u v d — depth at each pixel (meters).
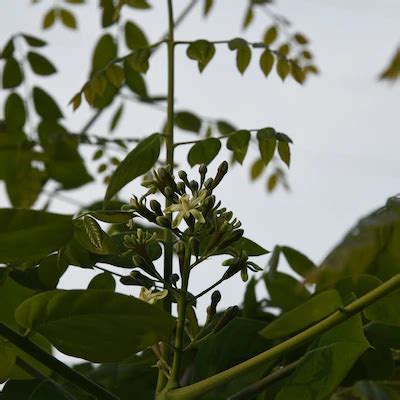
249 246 1.19
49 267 1.19
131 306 1.10
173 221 1.13
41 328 1.11
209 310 1.14
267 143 1.25
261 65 1.34
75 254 1.19
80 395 1.22
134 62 1.33
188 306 1.18
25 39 1.57
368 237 0.98
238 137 1.25
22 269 1.20
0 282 1.18
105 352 1.12
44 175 1.58
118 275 1.19
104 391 1.13
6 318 1.21
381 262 1.19
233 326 1.22
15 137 1.57
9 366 1.15
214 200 1.13
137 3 1.55
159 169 1.15
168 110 1.27
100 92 1.34
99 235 1.12
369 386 1.10
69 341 1.12
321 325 1.12
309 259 1.33
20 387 1.13
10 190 1.58
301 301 1.32
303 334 1.12
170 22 1.32
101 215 1.14
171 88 1.28
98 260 1.19
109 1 1.54
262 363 1.12
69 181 1.58
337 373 1.13
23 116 1.57
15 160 1.57
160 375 1.16
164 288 1.15
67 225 1.08
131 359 1.29
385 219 0.98
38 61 1.57
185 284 1.13
